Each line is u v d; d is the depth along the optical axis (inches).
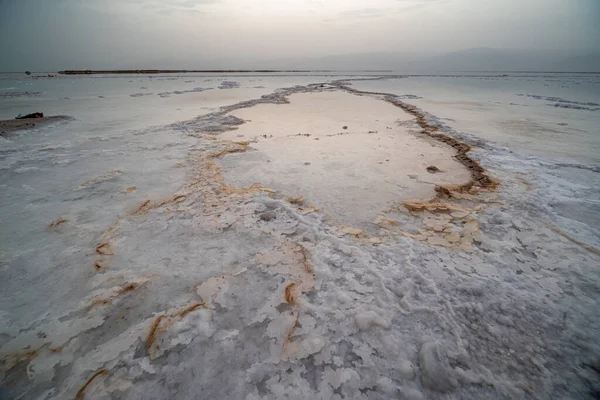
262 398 63.7
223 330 79.7
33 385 66.7
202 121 358.6
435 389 65.9
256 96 661.3
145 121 361.4
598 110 450.3
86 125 337.1
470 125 331.0
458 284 94.8
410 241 117.0
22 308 86.7
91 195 158.1
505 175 182.4
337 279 98.0
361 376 68.4
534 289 92.6
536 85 1031.0
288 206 144.5
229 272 101.3
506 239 118.4
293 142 263.9
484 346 75.0
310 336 78.2
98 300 88.9
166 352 73.8
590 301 87.7
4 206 145.4
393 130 315.6
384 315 83.8
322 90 834.2
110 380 67.3
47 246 114.4
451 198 155.2
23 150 237.9
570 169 190.7
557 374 68.3
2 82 1162.6
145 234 122.9
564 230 123.0
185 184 172.1
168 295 91.1
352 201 152.2
